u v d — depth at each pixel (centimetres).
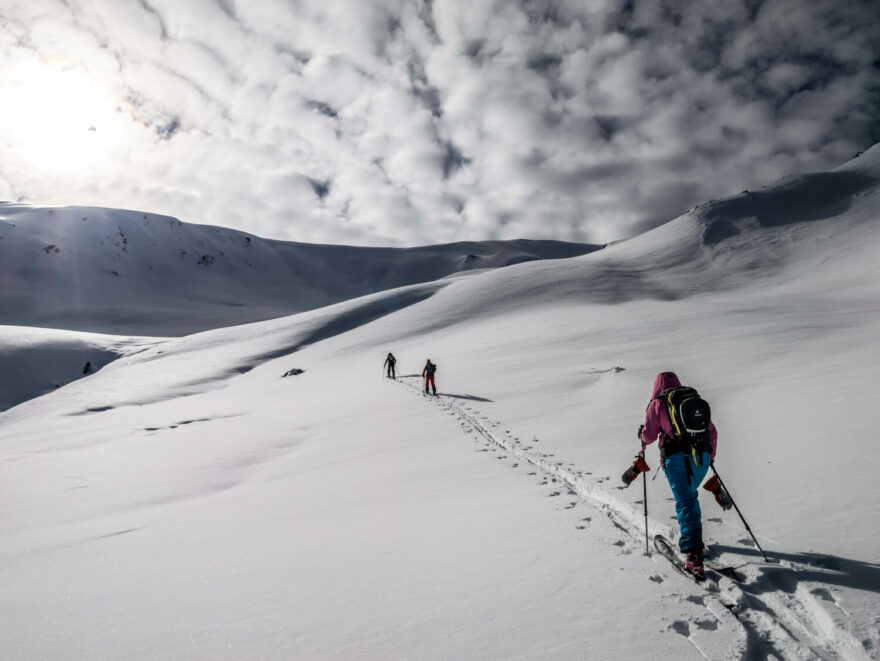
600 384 1590
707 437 388
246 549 526
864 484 466
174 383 4759
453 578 377
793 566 345
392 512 605
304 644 297
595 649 267
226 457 1337
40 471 1338
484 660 263
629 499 538
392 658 273
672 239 9788
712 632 281
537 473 728
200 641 315
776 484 513
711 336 2300
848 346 1483
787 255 7925
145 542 613
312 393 2941
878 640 259
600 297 6056
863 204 9350
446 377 2419
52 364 7062
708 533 425
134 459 1435
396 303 7500
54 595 444
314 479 905
